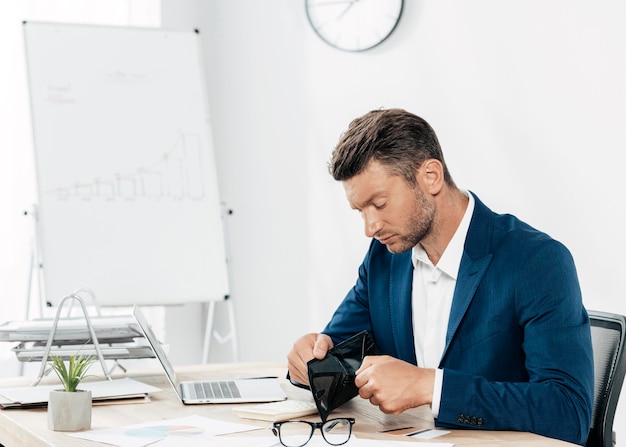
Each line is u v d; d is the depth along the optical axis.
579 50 2.56
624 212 2.46
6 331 1.90
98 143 3.10
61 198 3.02
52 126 3.05
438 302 1.65
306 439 1.26
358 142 1.49
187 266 3.13
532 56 2.69
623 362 1.58
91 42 3.17
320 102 3.41
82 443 1.26
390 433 1.33
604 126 2.51
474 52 2.85
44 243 2.98
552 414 1.34
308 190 3.47
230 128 3.84
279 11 3.59
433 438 1.29
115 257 3.04
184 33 3.29
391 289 1.74
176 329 3.88
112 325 1.96
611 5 2.49
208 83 3.95
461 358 1.55
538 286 1.47
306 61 3.47
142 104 3.18
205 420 1.44
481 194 2.84
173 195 3.16
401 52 3.09
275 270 3.63
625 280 2.46
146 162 3.15
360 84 3.24
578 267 2.58
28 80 3.06
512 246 1.53
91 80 3.13
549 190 2.64
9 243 3.34
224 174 3.88
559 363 1.41
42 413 1.53
